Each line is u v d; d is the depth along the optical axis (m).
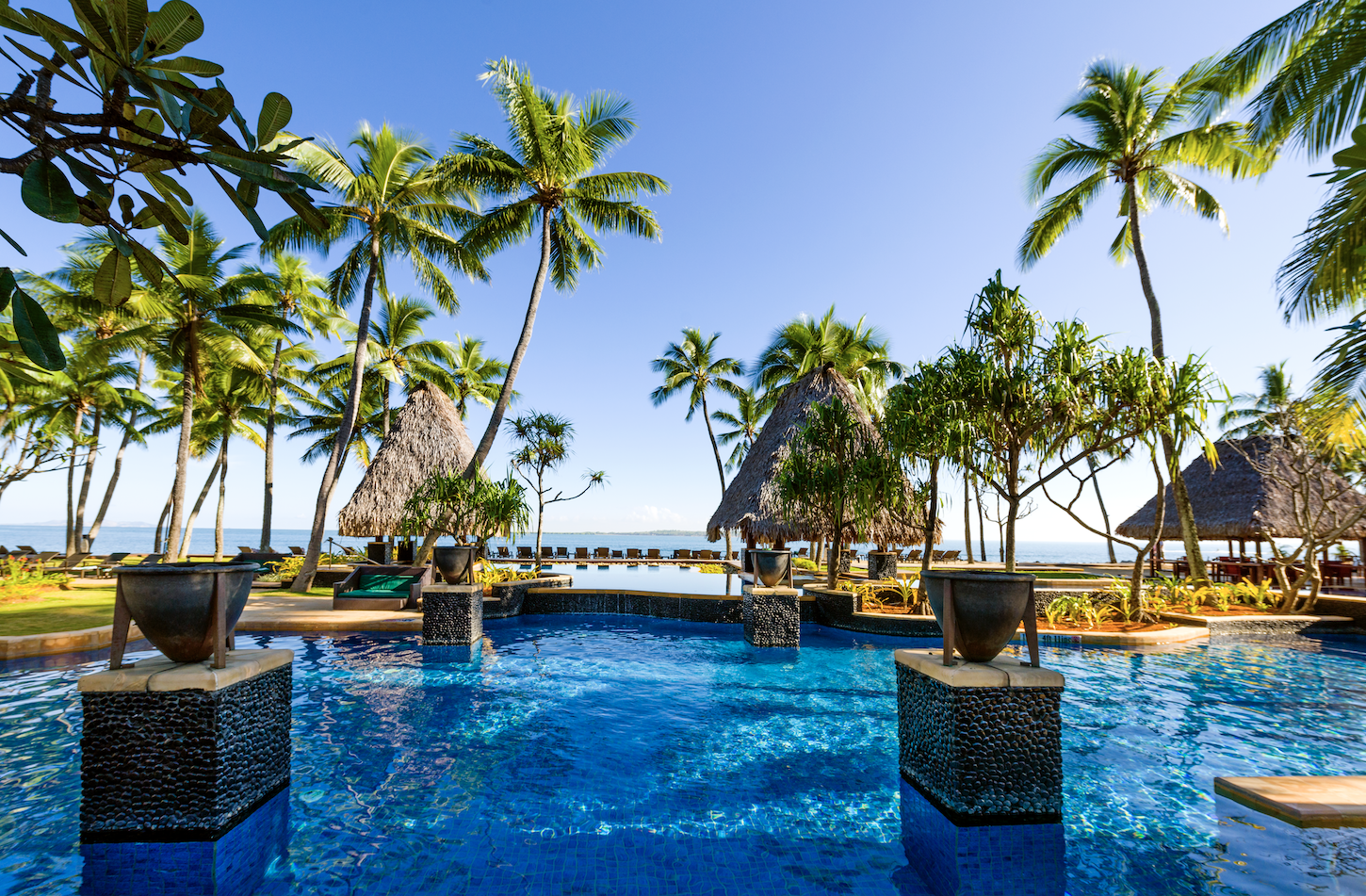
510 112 14.97
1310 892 2.66
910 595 10.54
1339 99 8.26
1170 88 14.66
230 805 3.11
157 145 1.78
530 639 9.47
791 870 2.89
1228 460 16.84
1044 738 3.24
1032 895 2.66
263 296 18.20
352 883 2.74
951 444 8.63
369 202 15.68
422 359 26.53
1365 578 16.94
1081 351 8.37
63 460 17.09
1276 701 5.95
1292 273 8.19
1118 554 50.41
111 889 2.66
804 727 5.11
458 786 3.83
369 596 10.77
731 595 11.04
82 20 1.61
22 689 6.01
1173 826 3.29
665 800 3.65
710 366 31.80
